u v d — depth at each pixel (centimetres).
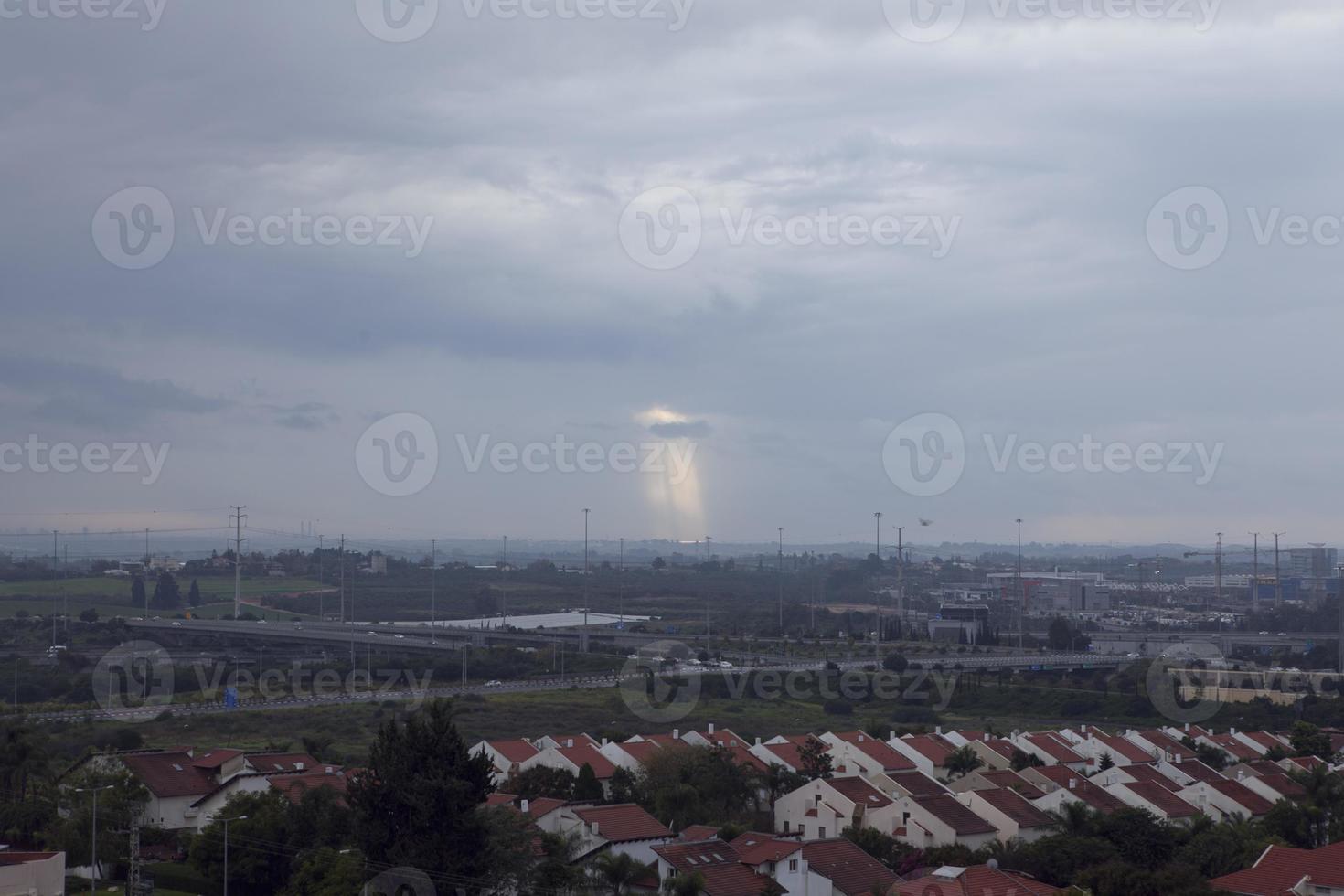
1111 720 16588
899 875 8112
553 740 11250
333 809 8025
